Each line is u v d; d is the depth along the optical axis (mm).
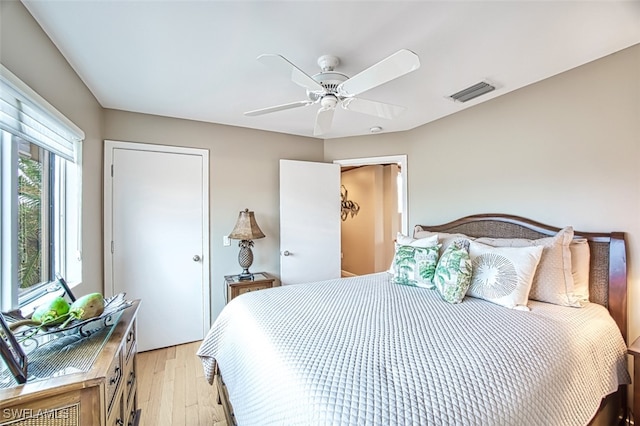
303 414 890
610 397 1653
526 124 2381
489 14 1510
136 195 2918
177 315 3098
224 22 1565
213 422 1896
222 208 3326
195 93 2484
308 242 3684
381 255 5664
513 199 2480
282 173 3564
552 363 1216
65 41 1719
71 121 2006
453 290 1868
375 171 5605
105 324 1362
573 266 1936
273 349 1232
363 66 2004
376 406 868
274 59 1457
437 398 921
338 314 1618
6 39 1283
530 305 1793
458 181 2959
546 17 1535
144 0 1393
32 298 1649
